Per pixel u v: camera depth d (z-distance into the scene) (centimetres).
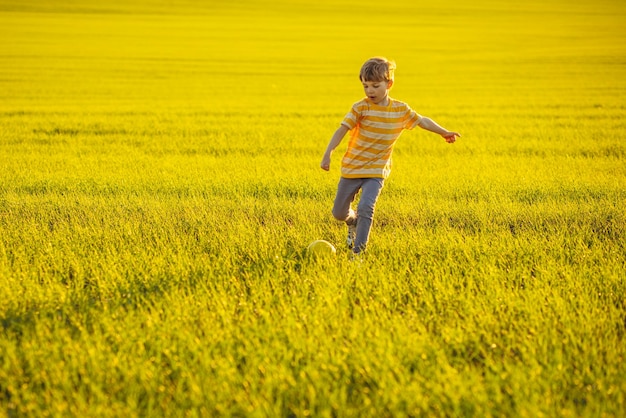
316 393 389
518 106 2216
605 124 1839
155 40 4603
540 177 1101
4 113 1945
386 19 6519
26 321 497
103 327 479
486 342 458
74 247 665
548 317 493
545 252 663
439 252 666
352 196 655
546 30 5431
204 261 621
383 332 457
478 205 859
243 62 3622
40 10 6481
